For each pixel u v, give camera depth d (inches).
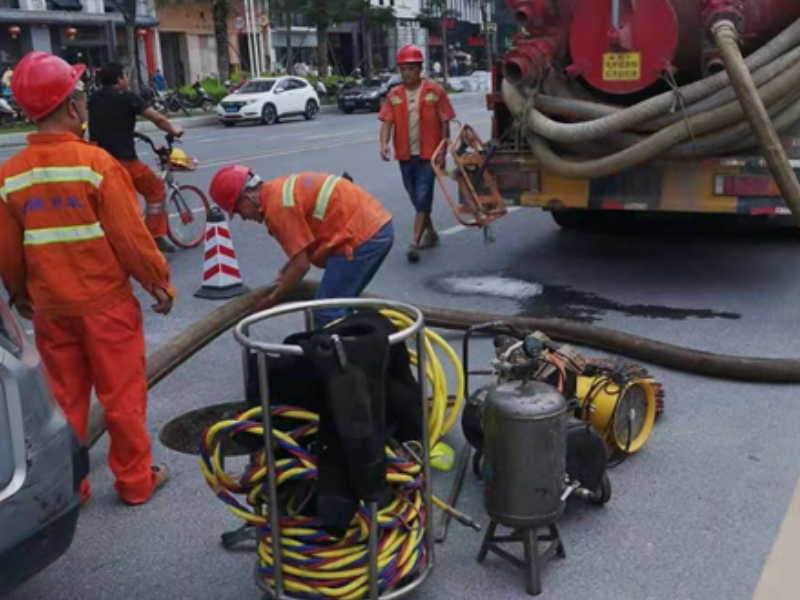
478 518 151.7
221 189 174.4
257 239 385.1
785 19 255.6
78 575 139.5
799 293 274.7
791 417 187.3
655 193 271.7
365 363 113.9
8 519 107.5
